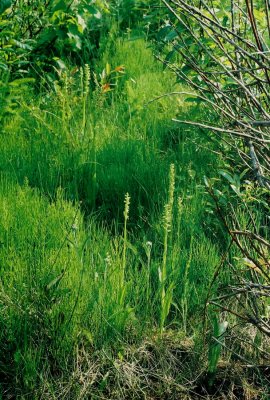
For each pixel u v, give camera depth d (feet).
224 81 14.02
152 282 12.39
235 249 12.81
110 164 15.58
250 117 11.51
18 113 17.72
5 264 11.66
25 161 15.78
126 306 11.09
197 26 14.33
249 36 14.30
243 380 10.75
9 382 10.28
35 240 12.14
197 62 13.78
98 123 17.74
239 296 11.77
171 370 10.85
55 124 17.57
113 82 20.99
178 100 19.07
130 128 17.61
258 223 13.14
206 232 13.73
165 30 13.60
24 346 10.33
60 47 21.27
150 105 19.02
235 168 14.07
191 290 12.19
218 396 10.59
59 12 20.15
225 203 11.97
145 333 11.32
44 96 19.19
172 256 12.41
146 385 10.59
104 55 22.06
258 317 10.58
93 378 10.37
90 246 12.32
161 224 13.51
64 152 15.99
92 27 23.22
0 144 16.67
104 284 11.12
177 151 16.84
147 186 14.89
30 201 13.32
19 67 19.81
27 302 10.71
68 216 12.99
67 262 11.41
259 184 12.04
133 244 13.44
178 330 11.59
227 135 14.64
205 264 12.57
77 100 18.45
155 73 21.21
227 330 11.02
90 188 14.85
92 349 10.79
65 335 10.57
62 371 10.41
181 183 14.98
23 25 20.48
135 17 24.89
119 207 14.48
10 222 12.59
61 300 10.81
